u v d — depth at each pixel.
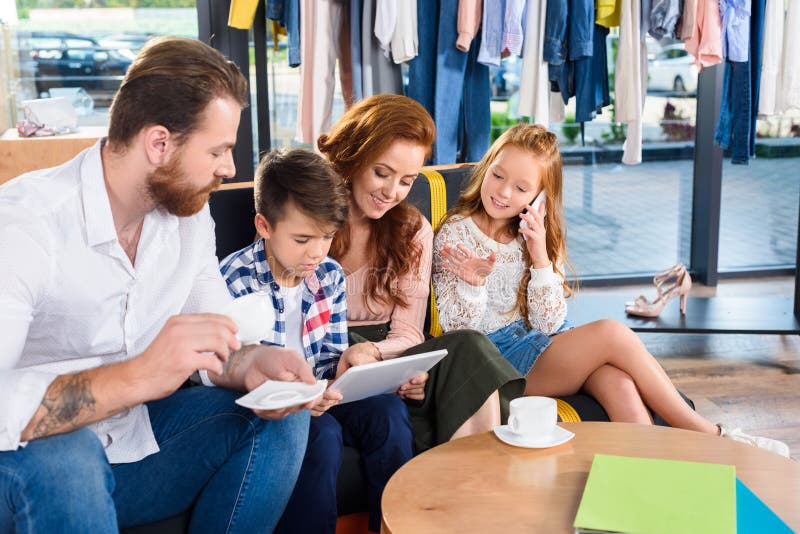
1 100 3.36
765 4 3.49
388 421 1.71
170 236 1.54
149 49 1.35
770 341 3.52
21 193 1.35
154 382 1.22
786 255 4.39
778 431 2.62
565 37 3.24
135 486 1.44
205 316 1.27
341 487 1.75
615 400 1.92
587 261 4.29
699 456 1.43
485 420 1.75
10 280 1.27
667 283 3.42
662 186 4.26
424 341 2.02
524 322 2.19
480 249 2.18
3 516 1.16
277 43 3.42
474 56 3.24
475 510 1.26
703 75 4.04
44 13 3.53
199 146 1.35
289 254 1.74
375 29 3.04
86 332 1.42
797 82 3.58
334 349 1.88
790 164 4.30
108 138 1.38
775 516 1.20
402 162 1.91
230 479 1.44
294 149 1.77
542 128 2.17
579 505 1.25
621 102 3.41
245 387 1.50
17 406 1.16
